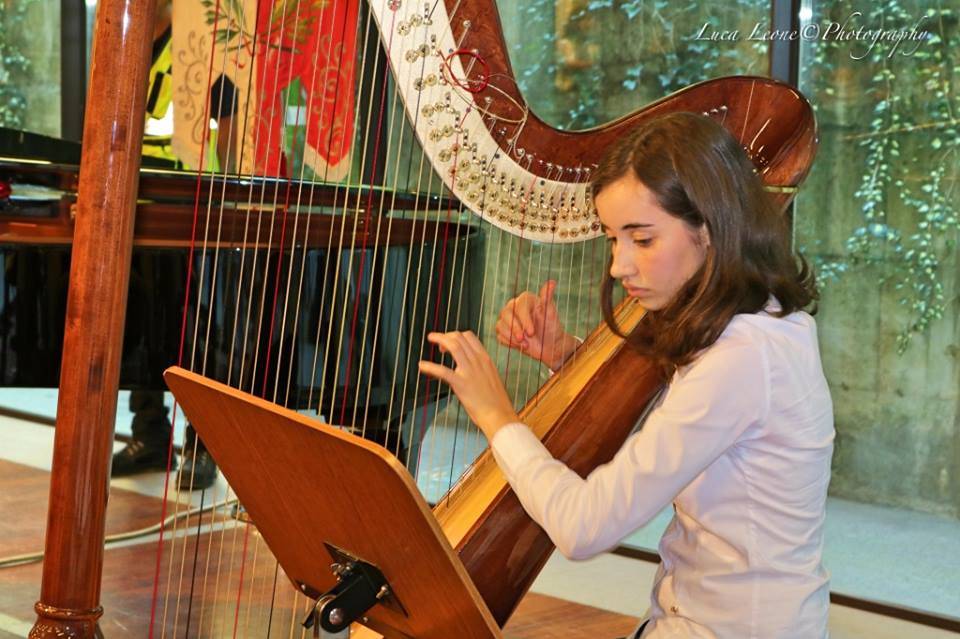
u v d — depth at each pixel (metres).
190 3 3.98
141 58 1.39
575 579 3.37
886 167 3.46
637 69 4.07
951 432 3.42
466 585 1.17
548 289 1.84
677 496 1.48
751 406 1.37
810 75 3.57
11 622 2.71
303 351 2.84
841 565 3.35
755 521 1.42
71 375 1.41
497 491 1.52
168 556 3.21
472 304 3.22
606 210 1.43
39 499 3.87
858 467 3.63
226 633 2.63
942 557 3.38
